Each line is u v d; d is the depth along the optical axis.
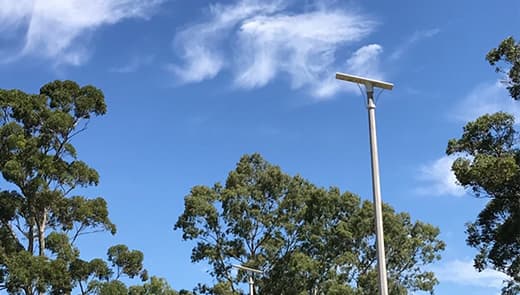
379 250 17.33
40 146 42.62
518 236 30.73
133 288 41.53
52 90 44.19
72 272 39.25
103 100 45.00
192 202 54.59
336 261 51.22
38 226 42.25
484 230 32.34
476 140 30.08
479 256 32.59
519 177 28.89
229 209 54.81
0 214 40.88
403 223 56.50
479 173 28.36
